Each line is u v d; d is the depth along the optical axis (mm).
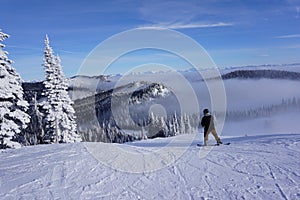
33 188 5344
